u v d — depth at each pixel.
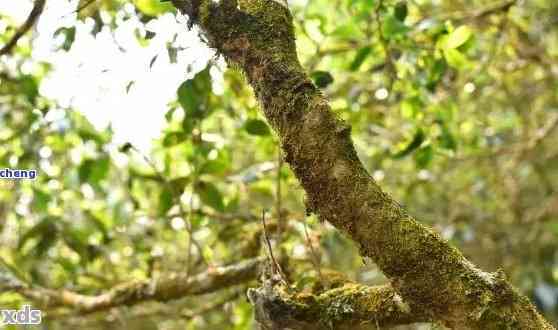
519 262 3.67
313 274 1.57
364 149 2.71
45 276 2.51
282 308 1.21
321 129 1.07
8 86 2.09
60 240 2.28
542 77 3.17
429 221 3.25
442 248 1.04
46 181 2.23
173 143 1.86
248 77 1.15
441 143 2.00
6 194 2.40
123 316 2.55
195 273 2.11
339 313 1.21
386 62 1.89
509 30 2.61
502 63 2.78
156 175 2.04
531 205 4.12
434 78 1.84
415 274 1.03
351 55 2.22
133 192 2.39
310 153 1.07
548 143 3.85
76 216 2.49
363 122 2.37
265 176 2.14
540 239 3.71
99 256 2.32
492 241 3.59
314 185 1.08
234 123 2.35
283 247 1.77
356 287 1.25
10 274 2.15
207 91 1.67
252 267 1.81
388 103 2.25
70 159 2.31
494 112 3.49
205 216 2.13
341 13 2.22
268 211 2.08
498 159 3.79
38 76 2.12
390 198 1.07
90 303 2.05
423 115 2.00
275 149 1.93
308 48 2.11
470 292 1.01
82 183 2.16
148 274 2.22
